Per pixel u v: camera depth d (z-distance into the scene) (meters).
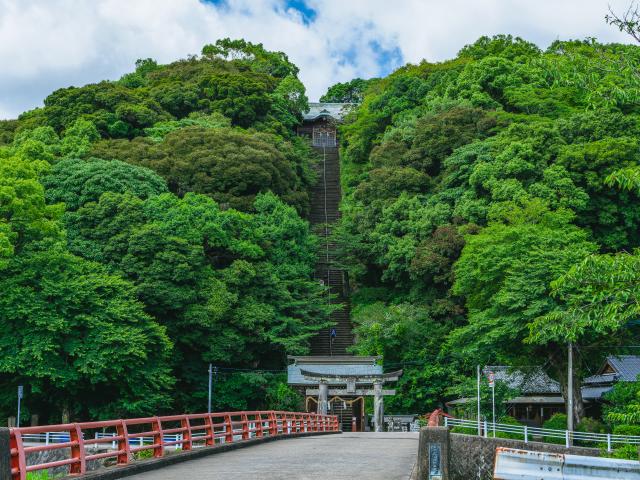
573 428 34.41
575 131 55.44
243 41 112.31
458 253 53.38
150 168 60.28
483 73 71.75
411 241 57.12
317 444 25.33
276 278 52.72
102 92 72.69
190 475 14.57
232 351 47.97
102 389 39.41
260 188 64.44
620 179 14.66
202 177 61.19
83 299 37.06
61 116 70.75
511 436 34.44
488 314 36.88
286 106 94.25
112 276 40.47
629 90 14.76
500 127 61.78
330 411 52.66
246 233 54.34
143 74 100.31
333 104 114.44
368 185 64.25
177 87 80.25
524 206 48.78
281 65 108.75
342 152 89.94
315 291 57.75
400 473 15.05
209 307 45.41
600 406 41.41
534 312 33.75
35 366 35.38
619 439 30.36
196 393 47.06
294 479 13.88
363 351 53.03
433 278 54.91
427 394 49.84
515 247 37.34
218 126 71.62
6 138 69.00
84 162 51.94
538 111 65.62
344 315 62.62
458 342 38.44
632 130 53.69
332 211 77.25
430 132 64.56
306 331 54.84
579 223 51.62
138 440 35.84
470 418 39.19
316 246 63.41
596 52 16.92
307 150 86.44
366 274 64.81
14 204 36.41
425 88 80.94
